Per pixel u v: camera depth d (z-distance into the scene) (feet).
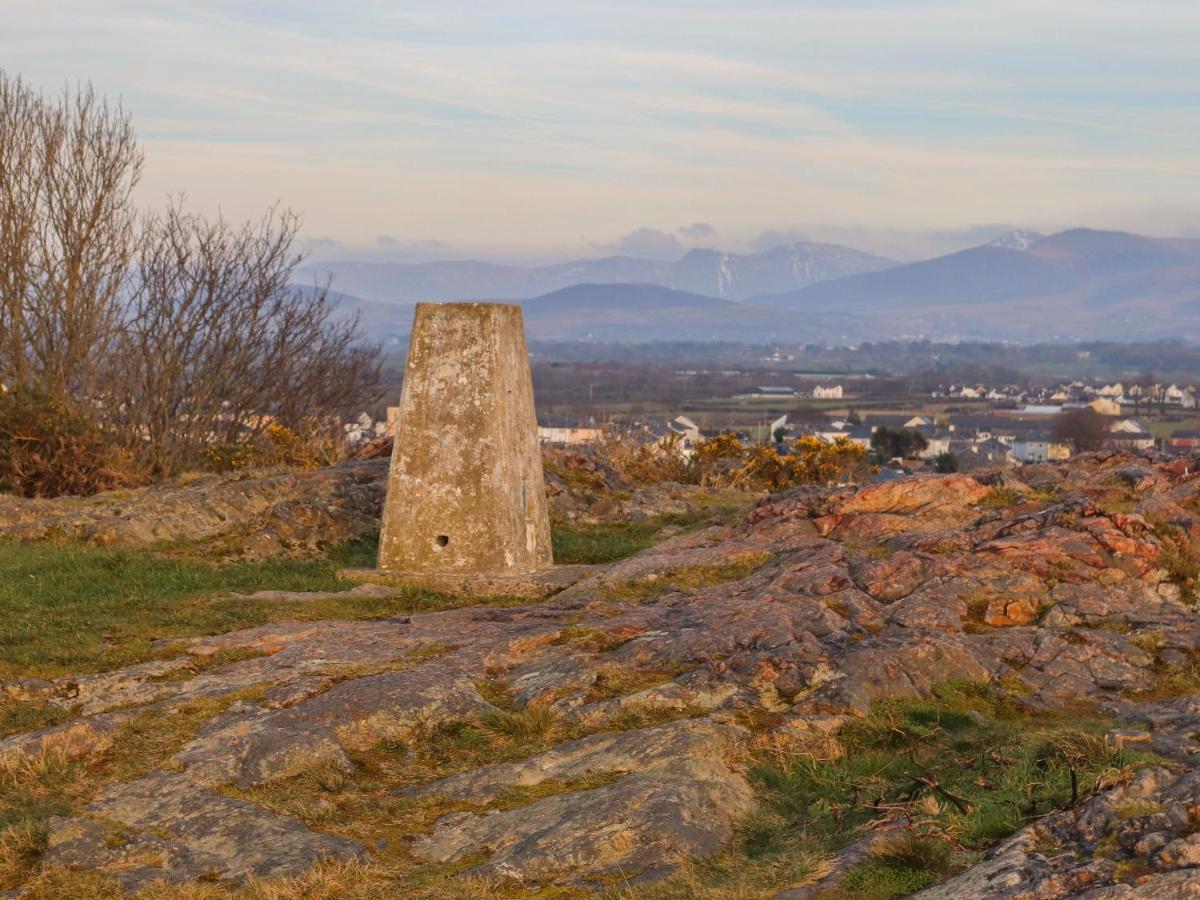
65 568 49.67
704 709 29.94
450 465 48.60
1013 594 36.22
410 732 30.25
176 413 97.04
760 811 25.38
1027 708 30.12
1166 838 20.29
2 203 91.40
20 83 94.79
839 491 48.91
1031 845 21.76
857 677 30.50
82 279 94.63
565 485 68.33
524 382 51.21
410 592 46.01
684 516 65.87
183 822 25.76
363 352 117.08
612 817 24.35
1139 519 39.14
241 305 102.32
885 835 23.12
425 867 23.97
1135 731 27.09
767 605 35.86
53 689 33.12
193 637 38.34
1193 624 34.30
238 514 58.70
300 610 42.57
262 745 28.63
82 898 22.81
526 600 46.19
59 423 76.84
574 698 31.07
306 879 23.00
